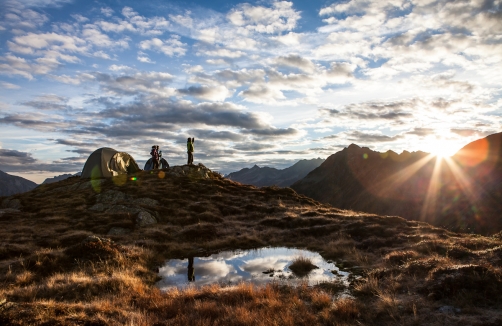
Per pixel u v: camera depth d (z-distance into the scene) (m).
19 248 15.12
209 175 41.00
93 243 13.77
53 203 26.77
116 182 32.97
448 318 6.61
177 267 13.71
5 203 27.59
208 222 22.95
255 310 7.72
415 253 12.43
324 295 8.65
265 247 17.39
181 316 7.54
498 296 7.24
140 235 18.89
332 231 19.30
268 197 32.12
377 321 7.06
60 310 7.24
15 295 9.12
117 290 10.00
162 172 38.19
